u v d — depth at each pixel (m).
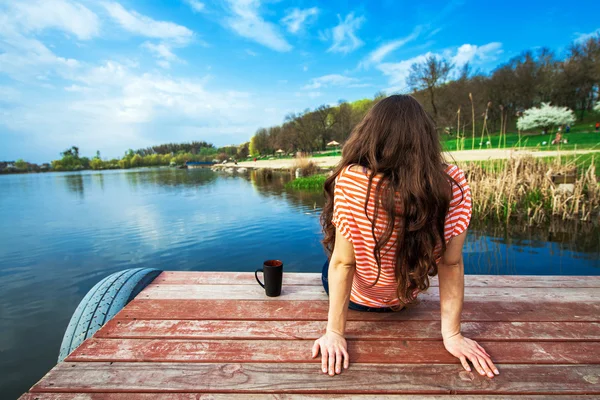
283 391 1.06
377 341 1.32
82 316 1.74
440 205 0.99
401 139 0.99
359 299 1.44
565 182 7.60
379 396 1.04
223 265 5.56
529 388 1.07
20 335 3.48
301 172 21.70
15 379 2.75
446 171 1.05
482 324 1.48
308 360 1.22
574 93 37.22
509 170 8.19
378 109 1.07
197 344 1.33
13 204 16.52
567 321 1.51
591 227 6.20
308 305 1.68
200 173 47.34
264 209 11.21
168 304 1.70
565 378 1.11
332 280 1.24
